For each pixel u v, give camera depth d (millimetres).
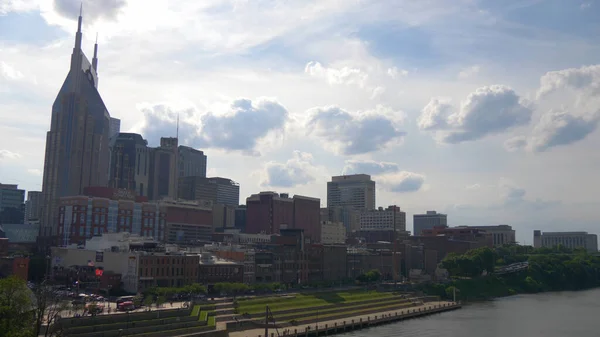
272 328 196125
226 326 186250
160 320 169375
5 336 110000
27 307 125562
